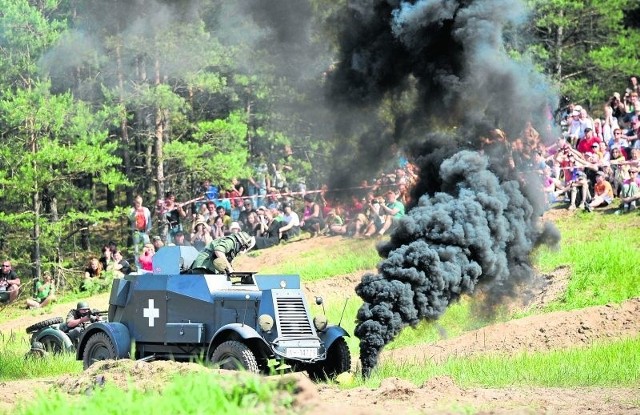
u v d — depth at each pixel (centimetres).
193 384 2628
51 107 9225
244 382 2636
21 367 4756
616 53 10369
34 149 9581
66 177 9550
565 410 3053
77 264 10350
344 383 3744
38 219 9456
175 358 4075
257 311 3825
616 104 7494
